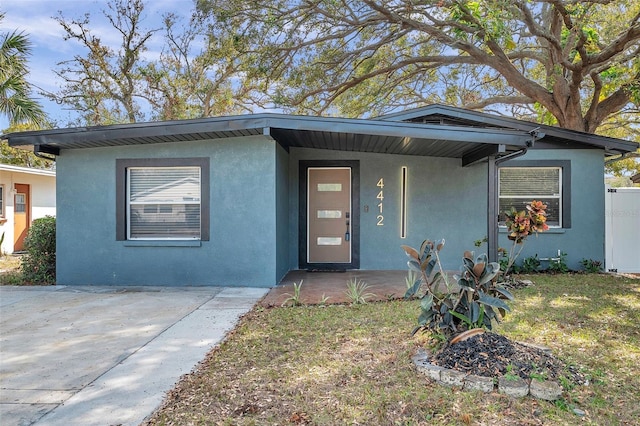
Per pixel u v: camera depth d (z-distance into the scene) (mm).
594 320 4914
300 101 13977
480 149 7672
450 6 9508
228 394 3045
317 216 9047
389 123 6398
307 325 4770
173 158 7340
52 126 15359
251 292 6688
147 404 2916
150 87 17391
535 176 9109
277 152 7348
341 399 2943
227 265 7246
